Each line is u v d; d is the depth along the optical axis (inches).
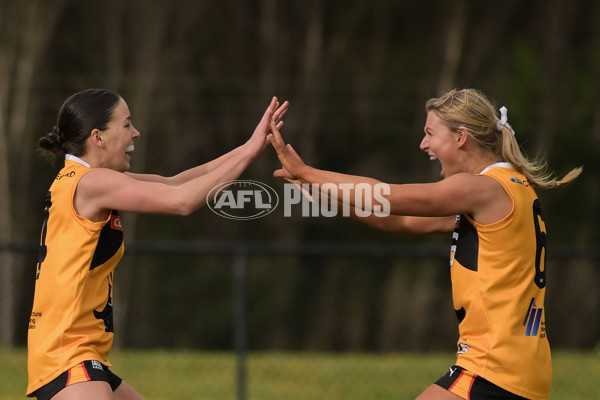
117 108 566.6
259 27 3531.0
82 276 534.0
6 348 1567.4
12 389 1200.2
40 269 544.4
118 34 3368.6
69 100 566.6
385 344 3174.2
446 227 614.2
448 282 3228.3
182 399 1170.6
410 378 1291.8
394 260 3176.7
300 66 3531.0
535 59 3425.2
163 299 2970.0
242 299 1042.7
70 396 519.5
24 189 3245.6
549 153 3339.1
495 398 524.7
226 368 1332.4
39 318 539.8
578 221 3280.0
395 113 3496.6
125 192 534.3
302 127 3489.2
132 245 1039.6
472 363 530.0
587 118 3371.1
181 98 3425.2
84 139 559.5
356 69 3533.5
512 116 3326.8
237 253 1046.4
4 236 3198.8
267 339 3085.6
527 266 534.0
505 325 526.6
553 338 3129.9
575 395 1242.6
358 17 3543.3
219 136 3452.3
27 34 3272.6
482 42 3472.0
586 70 3410.4
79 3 3356.3
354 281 3174.2
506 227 530.0
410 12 3528.5
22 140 3250.5
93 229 536.4
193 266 2989.7
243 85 3476.9
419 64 3526.1
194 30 3467.0
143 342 2938.0
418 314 3189.0
